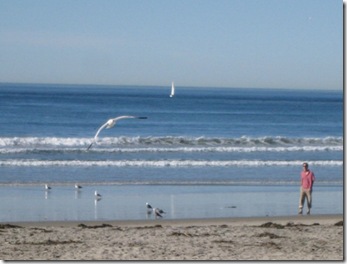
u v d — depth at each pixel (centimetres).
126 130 9831
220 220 2994
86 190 4053
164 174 4869
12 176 4656
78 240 2305
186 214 3228
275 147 7019
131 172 4959
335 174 5025
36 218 3106
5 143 6812
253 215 3228
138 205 3506
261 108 17075
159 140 7262
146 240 2294
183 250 2092
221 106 17725
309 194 3297
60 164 5312
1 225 2725
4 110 13138
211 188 4175
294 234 2455
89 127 10031
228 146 7300
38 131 9144
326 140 7812
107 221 2945
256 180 4594
